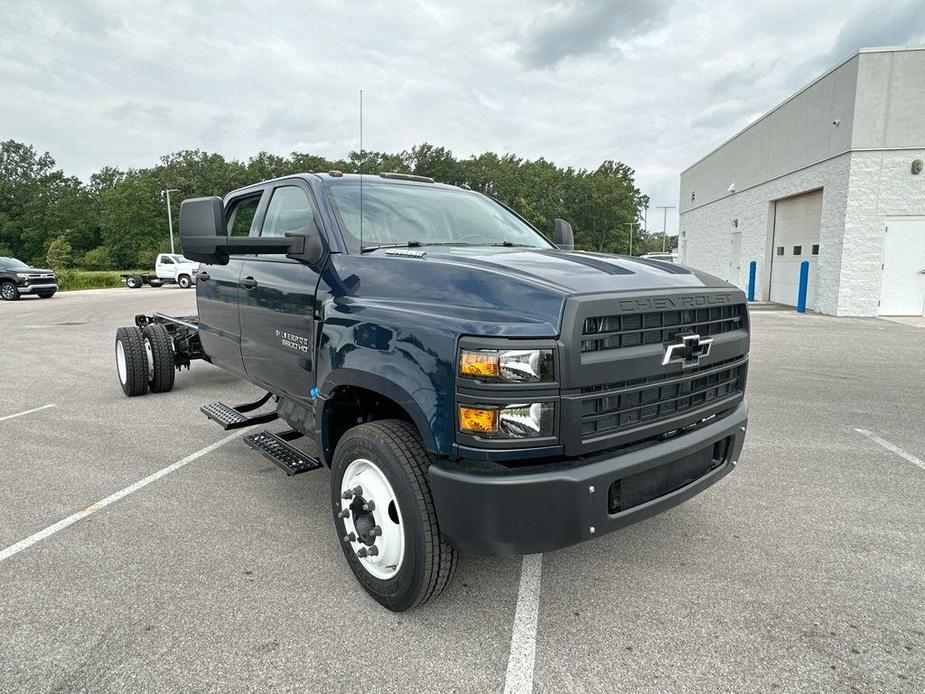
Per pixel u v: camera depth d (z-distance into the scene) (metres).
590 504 2.33
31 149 108.06
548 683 2.28
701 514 3.81
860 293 15.16
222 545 3.38
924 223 14.64
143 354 6.89
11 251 96.31
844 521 3.70
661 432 2.62
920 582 3.00
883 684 2.28
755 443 5.26
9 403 6.72
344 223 3.42
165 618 2.68
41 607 2.77
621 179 115.88
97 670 2.34
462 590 2.94
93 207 99.00
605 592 2.92
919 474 4.51
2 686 2.25
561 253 3.27
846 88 14.95
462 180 98.12
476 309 2.43
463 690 2.25
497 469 2.31
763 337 11.57
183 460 4.82
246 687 2.26
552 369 2.26
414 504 2.50
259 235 4.21
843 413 6.22
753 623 2.66
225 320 4.67
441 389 2.35
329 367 2.97
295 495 4.11
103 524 3.65
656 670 2.36
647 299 2.49
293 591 2.91
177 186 96.56
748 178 21.72
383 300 2.83
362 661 2.41
